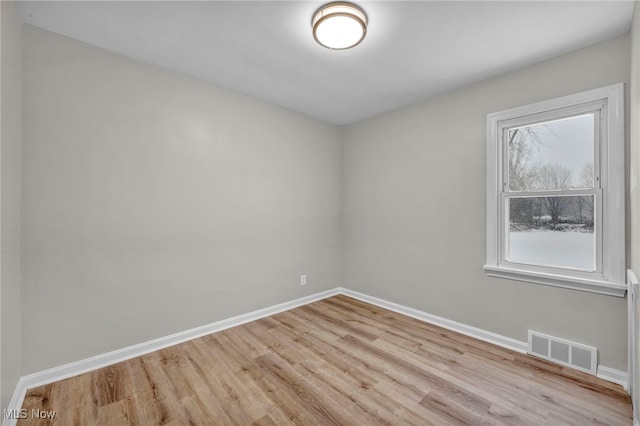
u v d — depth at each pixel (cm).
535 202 237
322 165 376
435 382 196
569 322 213
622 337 192
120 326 223
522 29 187
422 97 300
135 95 229
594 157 207
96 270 212
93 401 176
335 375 205
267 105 317
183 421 161
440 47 210
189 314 260
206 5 168
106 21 184
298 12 175
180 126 254
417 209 311
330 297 385
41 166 190
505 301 246
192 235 262
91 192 210
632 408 169
